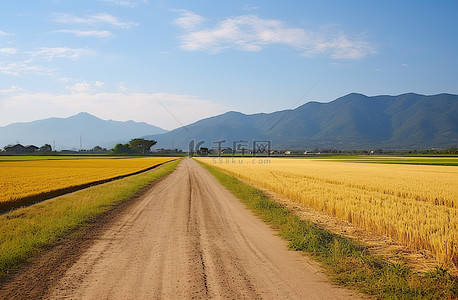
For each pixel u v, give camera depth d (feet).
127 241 34.99
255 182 111.86
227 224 44.73
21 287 22.12
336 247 29.89
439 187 86.43
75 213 48.62
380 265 26.81
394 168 189.98
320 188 81.66
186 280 23.56
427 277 23.08
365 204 54.49
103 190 82.38
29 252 29.58
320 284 23.06
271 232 39.86
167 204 63.36
